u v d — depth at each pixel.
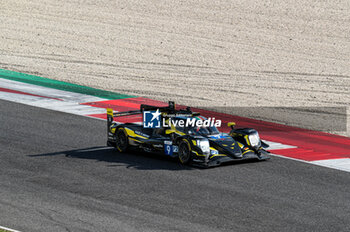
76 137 65.44
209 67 121.56
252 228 37.47
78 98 89.69
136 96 93.69
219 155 53.06
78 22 163.62
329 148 64.12
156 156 57.56
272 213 40.66
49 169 51.69
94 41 142.88
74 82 102.69
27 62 118.19
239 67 122.50
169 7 186.50
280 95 99.25
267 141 67.00
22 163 53.56
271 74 117.19
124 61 124.19
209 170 51.91
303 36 155.50
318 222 39.09
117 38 147.00
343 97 99.31
